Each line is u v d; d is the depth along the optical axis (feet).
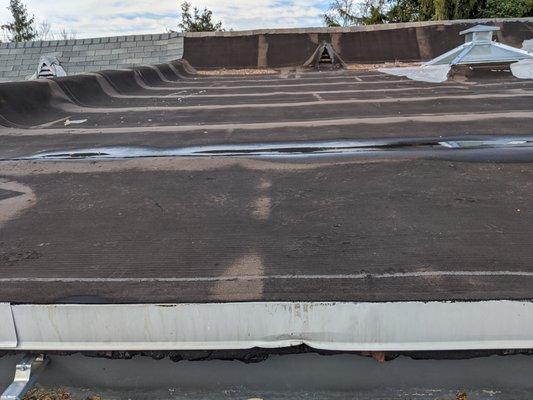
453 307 4.20
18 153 10.96
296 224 6.39
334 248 5.57
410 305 4.21
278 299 4.36
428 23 35.01
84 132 13.37
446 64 26.68
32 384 4.42
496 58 25.34
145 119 15.48
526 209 6.66
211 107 17.87
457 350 4.31
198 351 4.45
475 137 11.42
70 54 36.99
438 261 5.12
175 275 4.99
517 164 8.91
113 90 21.88
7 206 7.43
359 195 7.50
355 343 4.32
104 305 4.33
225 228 6.33
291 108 17.13
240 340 4.37
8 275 5.07
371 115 15.08
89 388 4.73
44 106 16.66
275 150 10.75
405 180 8.18
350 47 34.83
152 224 6.55
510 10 47.16
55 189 8.25
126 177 8.89
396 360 4.50
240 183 8.36
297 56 34.53
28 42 38.37
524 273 4.76
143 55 35.83
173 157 10.32
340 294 4.43
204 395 4.67
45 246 5.89
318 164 9.41
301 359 4.54
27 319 4.40
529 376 4.50
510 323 4.21
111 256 5.54
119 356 4.51
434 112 15.21
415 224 6.23
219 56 34.94
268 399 4.61
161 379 4.68
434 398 4.53
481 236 5.78
